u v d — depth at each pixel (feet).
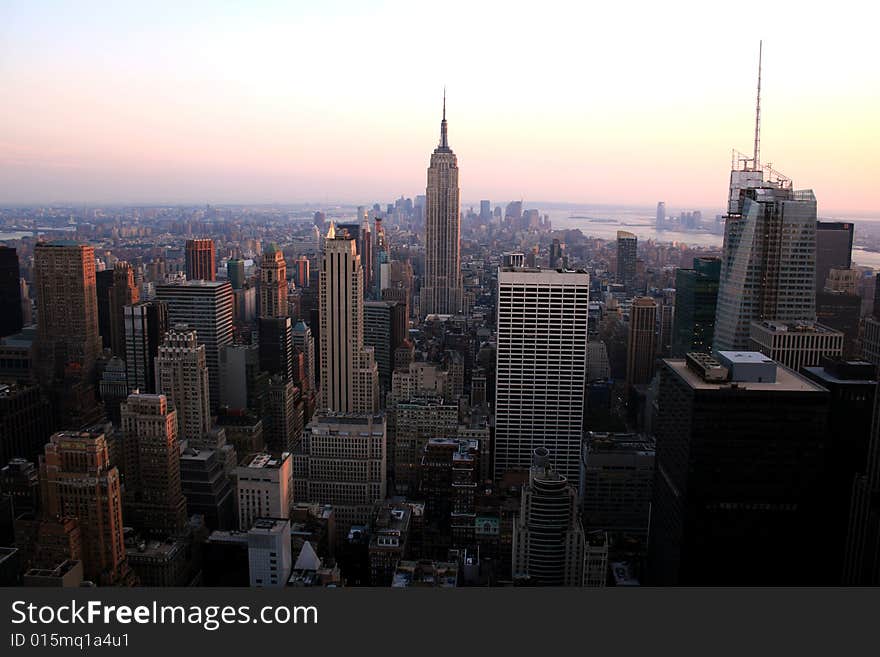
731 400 623.77
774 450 629.92
